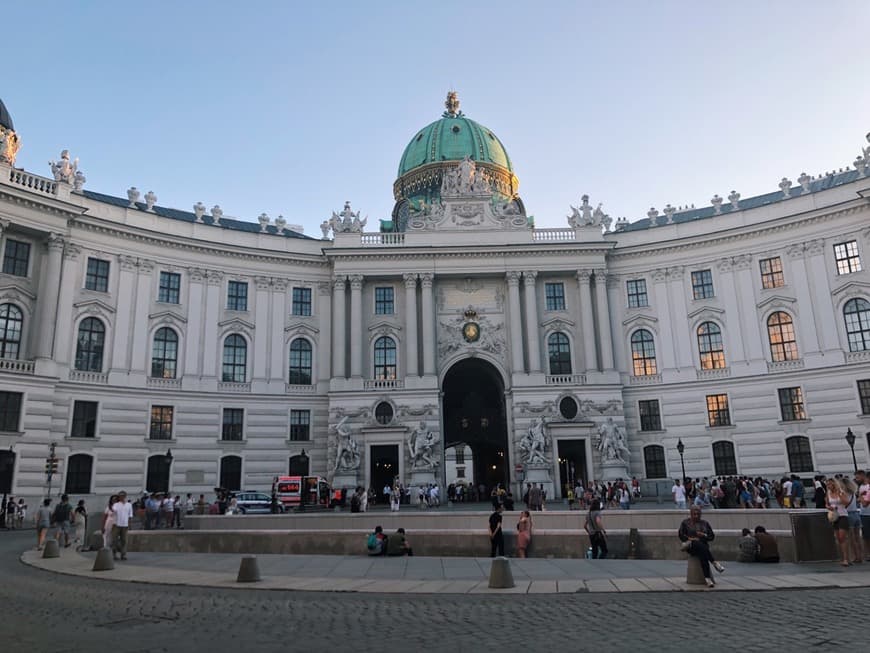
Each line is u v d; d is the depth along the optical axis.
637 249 57.84
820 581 15.45
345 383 54.31
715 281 55.47
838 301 50.31
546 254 57.47
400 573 19.17
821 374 50.03
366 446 52.88
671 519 25.92
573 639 10.75
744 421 52.28
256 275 55.94
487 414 63.53
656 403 55.31
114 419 47.72
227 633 11.69
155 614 13.58
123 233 50.31
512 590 15.70
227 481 51.59
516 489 52.66
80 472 45.75
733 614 12.38
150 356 50.47
